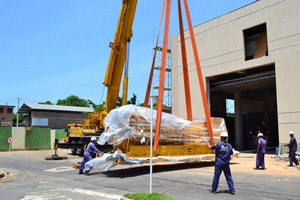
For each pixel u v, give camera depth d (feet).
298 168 53.72
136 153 50.93
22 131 128.57
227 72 94.63
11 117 215.51
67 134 98.58
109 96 77.61
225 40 95.91
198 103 102.06
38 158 87.40
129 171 53.11
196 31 104.58
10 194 33.86
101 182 42.45
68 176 49.60
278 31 82.58
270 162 65.31
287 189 34.45
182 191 33.96
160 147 53.72
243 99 138.82
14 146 126.21
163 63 48.16
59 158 81.87
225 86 100.99
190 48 105.91
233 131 134.72
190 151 58.59
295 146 57.36
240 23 92.07
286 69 80.12
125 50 75.15
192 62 104.94
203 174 47.73
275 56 82.69
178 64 109.40
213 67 98.63
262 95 135.03
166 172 50.85
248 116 139.54
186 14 53.93
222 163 32.48
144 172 51.31
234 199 29.25
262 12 86.63
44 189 37.01
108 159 49.21
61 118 209.15
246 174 47.26
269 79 92.38
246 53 93.76
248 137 117.39
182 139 57.26
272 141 129.29
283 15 81.82
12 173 55.16
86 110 219.41
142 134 51.03
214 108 124.47
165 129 54.60
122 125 49.65
